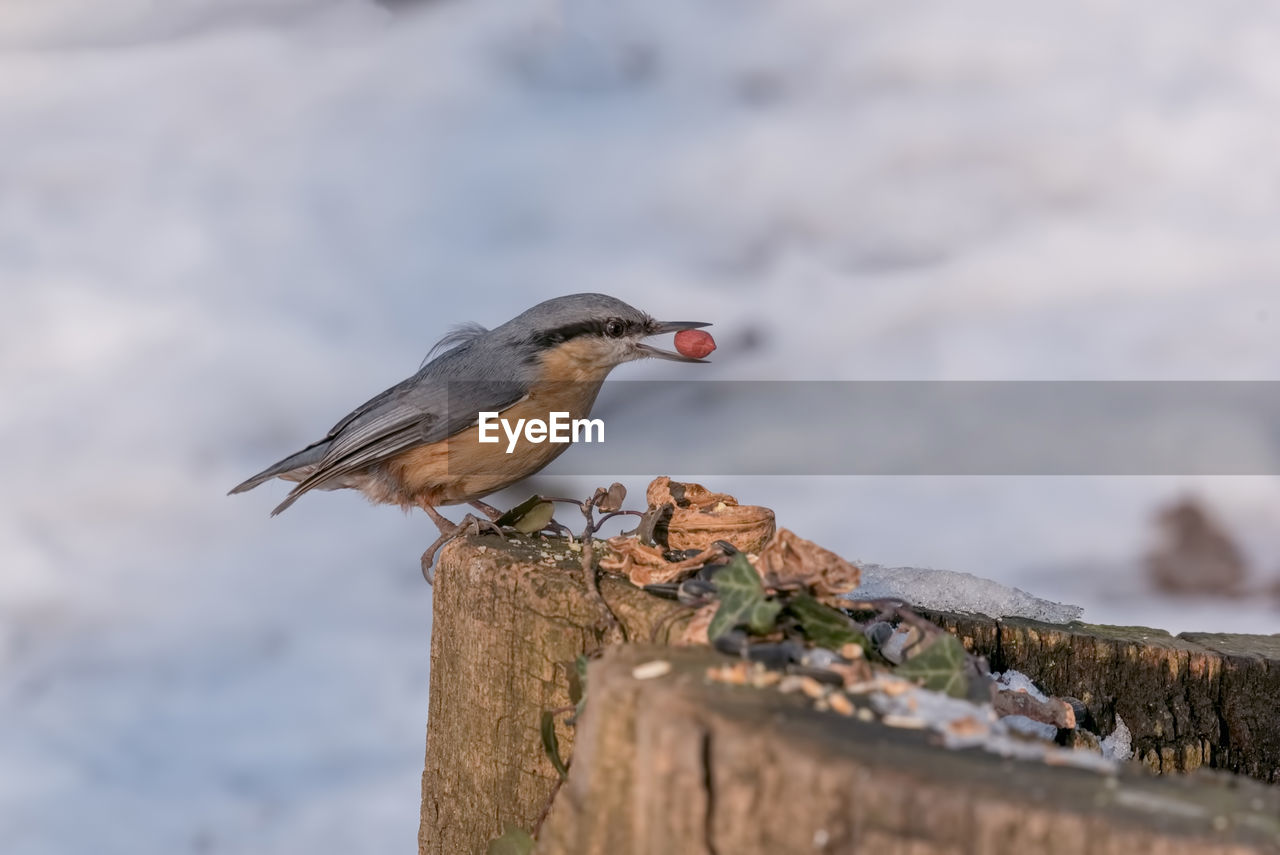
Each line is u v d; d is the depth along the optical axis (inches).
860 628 135.3
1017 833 86.5
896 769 92.0
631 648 121.6
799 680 108.7
